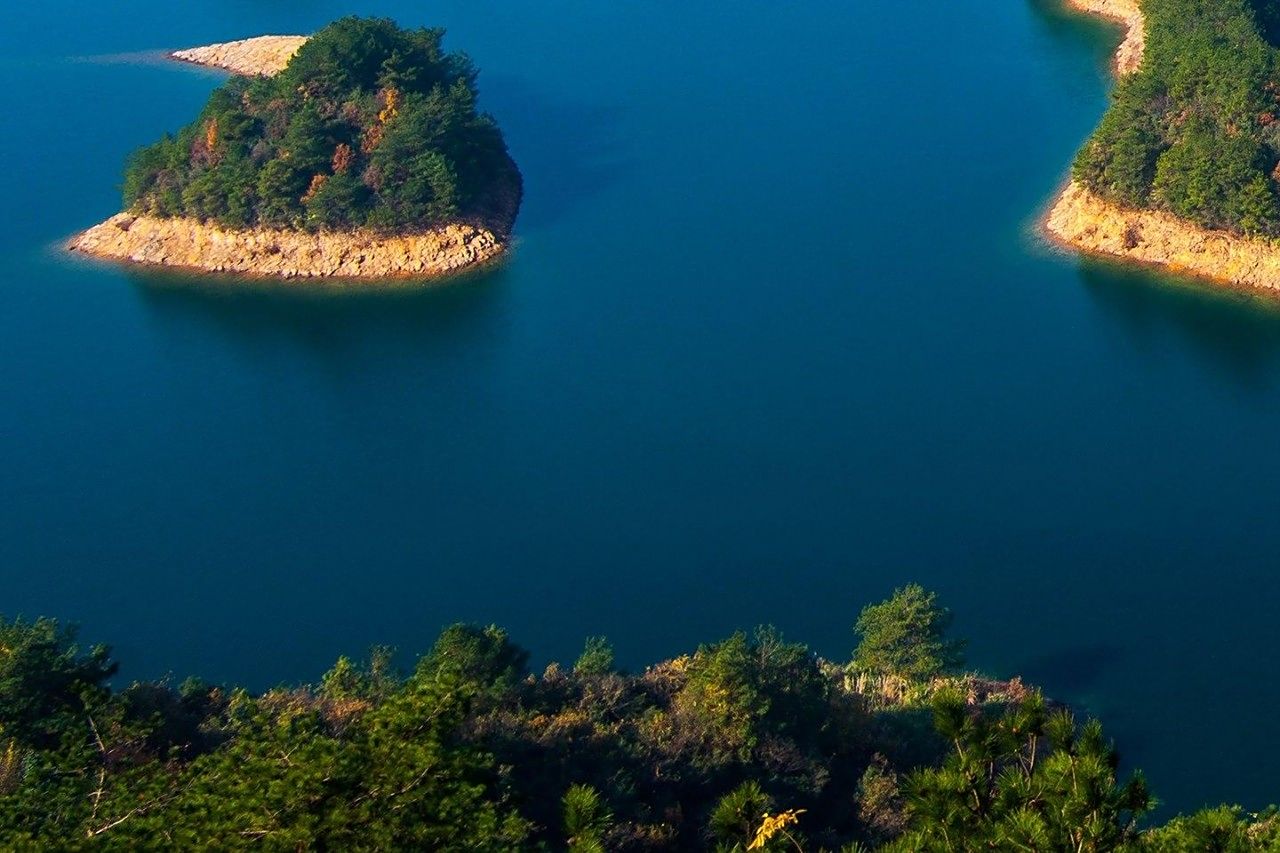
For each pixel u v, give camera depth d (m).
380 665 80.69
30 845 44.59
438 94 172.75
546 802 64.62
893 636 92.25
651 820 65.25
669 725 72.38
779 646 83.38
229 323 156.25
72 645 73.38
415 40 180.00
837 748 76.00
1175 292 149.38
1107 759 38.12
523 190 181.12
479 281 161.88
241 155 168.62
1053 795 37.59
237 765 45.72
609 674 81.94
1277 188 149.75
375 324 154.50
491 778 60.38
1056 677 98.62
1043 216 166.12
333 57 172.88
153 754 64.00
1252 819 52.66
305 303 159.75
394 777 43.53
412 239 166.25
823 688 80.06
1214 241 151.75
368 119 170.62
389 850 42.31
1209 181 149.62
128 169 176.25
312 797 42.97
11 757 59.19
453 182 166.62
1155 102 159.62
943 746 79.06
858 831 67.94
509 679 77.06
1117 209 158.12
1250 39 168.25
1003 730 39.62
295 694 76.69
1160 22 187.00
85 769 53.84
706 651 81.06
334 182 164.75
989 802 38.72
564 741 69.19
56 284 165.38
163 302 161.00
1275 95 154.75
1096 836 36.59
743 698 72.75
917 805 39.00
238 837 42.28
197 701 72.50
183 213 170.50
